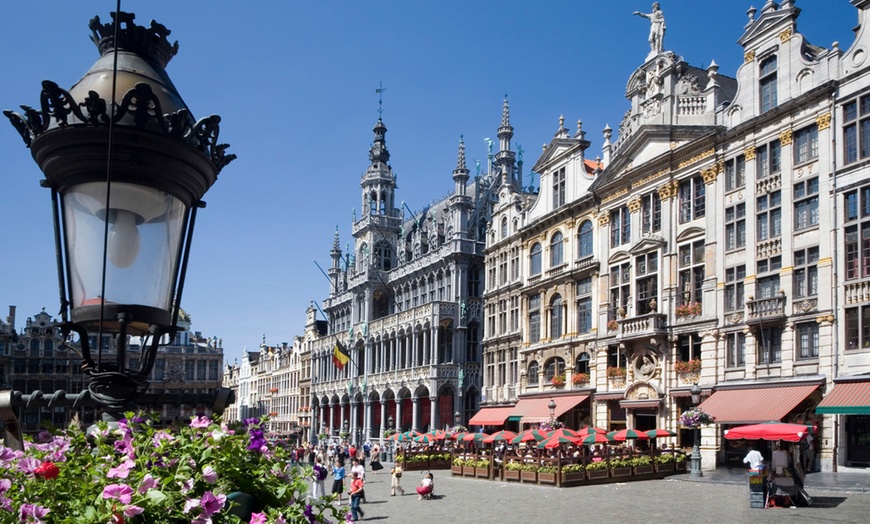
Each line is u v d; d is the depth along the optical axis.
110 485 3.94
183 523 4.29
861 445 35.59
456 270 73.56
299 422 116.62
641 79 50.94
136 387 4.82
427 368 73.38
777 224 40.50
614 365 51.22
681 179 46.59
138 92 4.63
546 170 60.59
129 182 4.74
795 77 39.97
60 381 112.69
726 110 44.12
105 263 4.48
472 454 49.50
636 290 49.34
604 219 52.84
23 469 4.11
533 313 61.16
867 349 35.22
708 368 43.38
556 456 40.50
